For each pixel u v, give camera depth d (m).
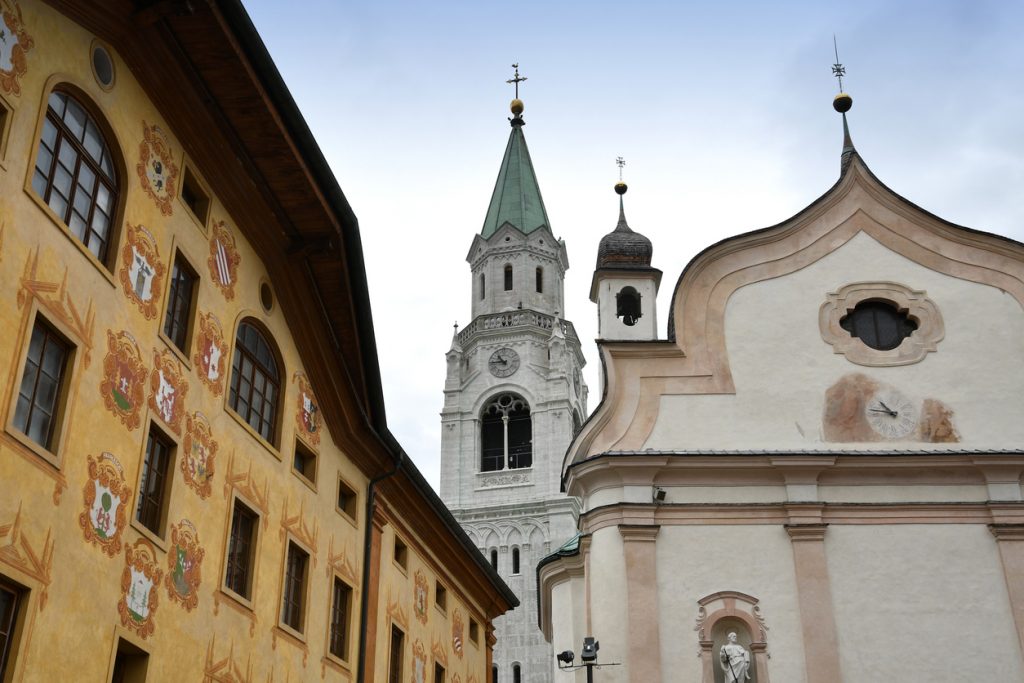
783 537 28.72
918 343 30.72
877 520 28.75
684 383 30.58
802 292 31.47
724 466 29.36
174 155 18.88
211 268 19.92
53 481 14.58
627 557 28.44
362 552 26.59
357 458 26.70
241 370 21.19
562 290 110.25
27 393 14.47
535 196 111.69
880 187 32.44
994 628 27.47
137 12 17.17
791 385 30.39
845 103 33.97
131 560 16.33
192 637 17.95
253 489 20.83
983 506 28.69
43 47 15.27
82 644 14.92
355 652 25.39
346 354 25.33
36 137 14.90
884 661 27.33
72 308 15.37
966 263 31.45
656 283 33.72
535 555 91.00
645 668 27.28
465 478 95.19
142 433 16.97
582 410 105.94
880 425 29.86
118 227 16.83
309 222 22.38
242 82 18.81
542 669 86.81
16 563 13.69
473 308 107.12
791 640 27.64
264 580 20.89
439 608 33.41
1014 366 30.28
